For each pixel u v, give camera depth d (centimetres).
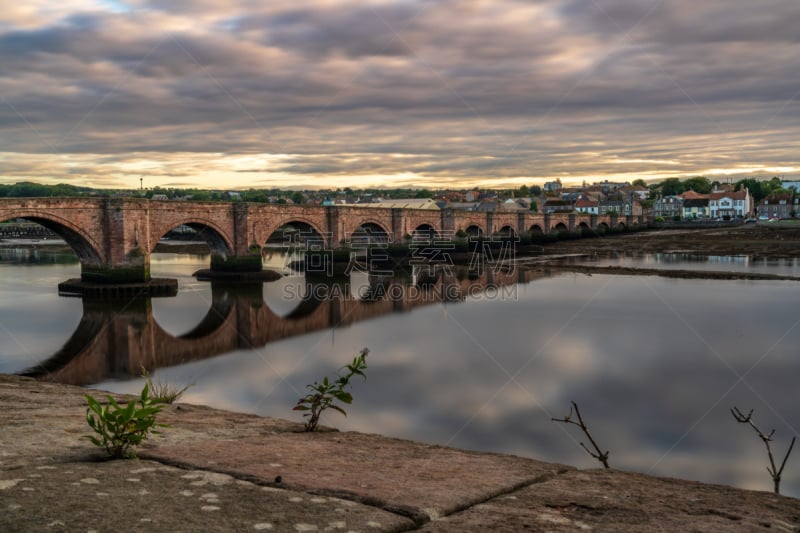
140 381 3131
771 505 594
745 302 5547
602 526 508
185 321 5097
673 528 504
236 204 8450
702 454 1956
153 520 469
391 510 529
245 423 1041
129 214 6794
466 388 2783
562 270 9075
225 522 474
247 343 4194
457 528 494
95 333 4525
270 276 8388
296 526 474
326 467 688
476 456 826
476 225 13962
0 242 17138
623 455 1945
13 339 4241
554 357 3441
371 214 10900
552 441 2072
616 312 5097
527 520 517
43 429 827
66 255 12281
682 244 14062
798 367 3148
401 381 2920
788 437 2123
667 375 2997
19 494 513
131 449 715
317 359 3581
